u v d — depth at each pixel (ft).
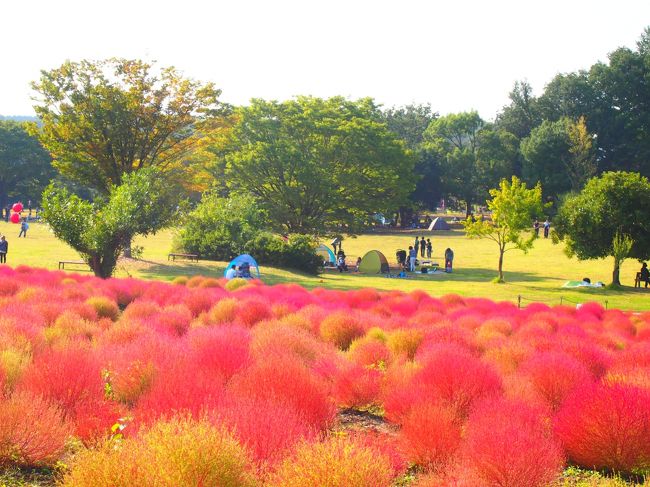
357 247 229.45
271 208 181.16
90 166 137.90
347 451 18.53
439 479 21.18
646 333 66.80
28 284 73.92
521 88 366.43
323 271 155.53
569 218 133.28
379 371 36.96
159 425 18.67
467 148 358.64
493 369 34.30
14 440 22.57
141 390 30.35
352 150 185.47
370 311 74.18
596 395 26.76
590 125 326.85
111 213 98.84
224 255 143.84
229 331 41.86
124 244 101.91
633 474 25.25
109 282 80.07
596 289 126.52
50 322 50.52
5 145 329.11
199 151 179.52
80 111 134.21
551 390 33.30
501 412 26.05
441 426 24.81
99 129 133.49
